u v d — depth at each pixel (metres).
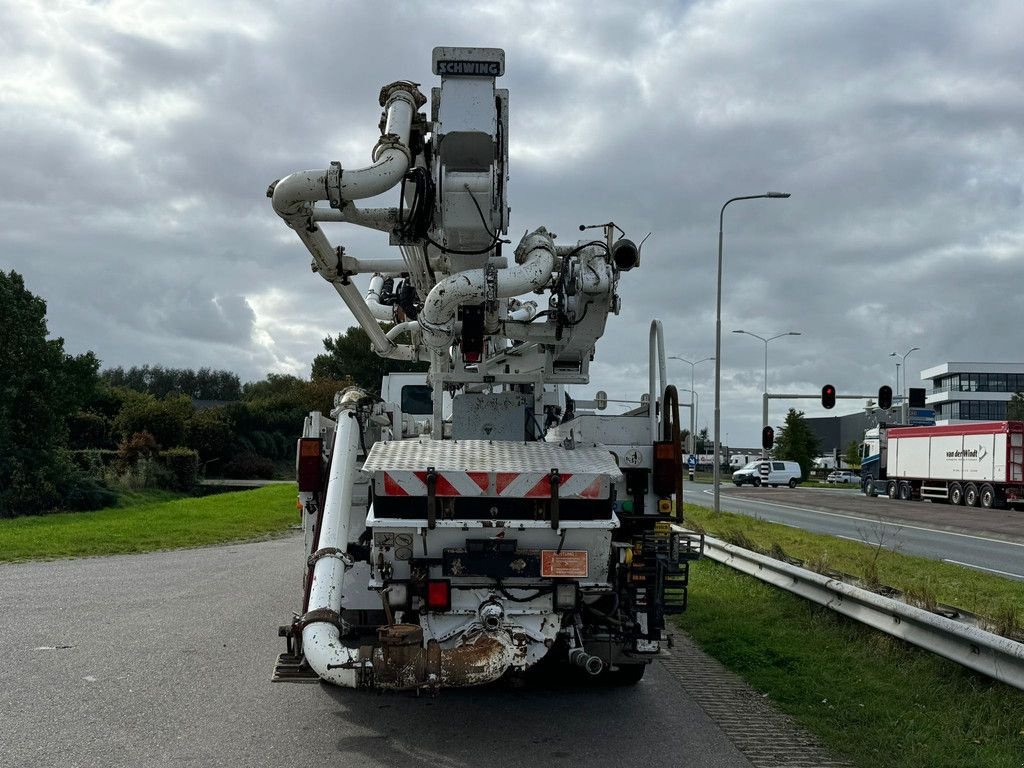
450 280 6.96
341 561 6.11
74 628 9.31
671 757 5.67
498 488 5.83
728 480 80.12
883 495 51.78
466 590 5.92
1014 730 5.98
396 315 10.55
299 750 5.71
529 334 7.50
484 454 6.25
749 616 10.11
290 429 60.75
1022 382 106.56
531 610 5.92
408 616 5.99
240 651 8.38
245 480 50.94
